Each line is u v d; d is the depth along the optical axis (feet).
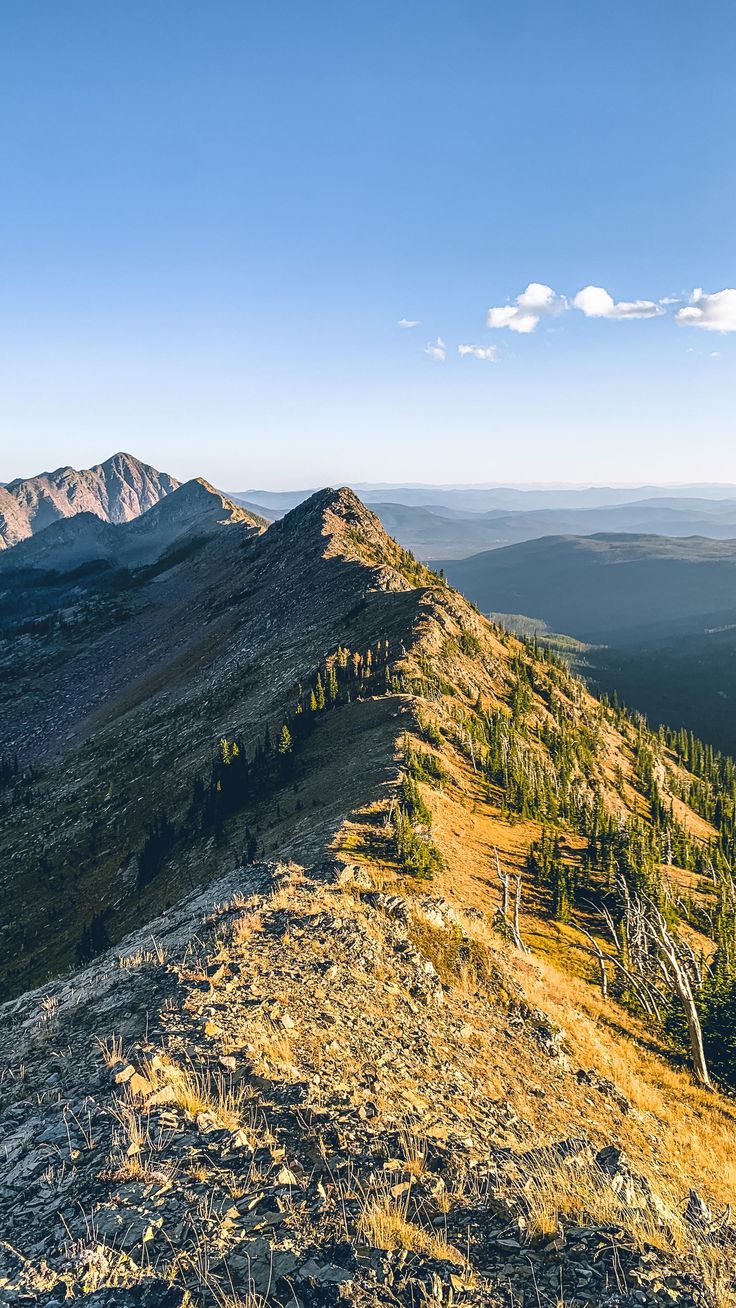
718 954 133.80
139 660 604.08
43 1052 54.19
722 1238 32.07
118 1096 41.83
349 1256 27.84
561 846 210.59
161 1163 34.71
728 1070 96.22
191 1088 42.22
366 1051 54.90
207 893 107.45
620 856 199.31
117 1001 60.75
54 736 507.30
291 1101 42.27
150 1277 27.04
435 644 338.95
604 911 157.28
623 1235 29.60
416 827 148.46
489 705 325.62
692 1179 59.52
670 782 477.36
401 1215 30.91
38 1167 36.42
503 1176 36.88
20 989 197.06
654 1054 96.22
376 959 76.33
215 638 524.52
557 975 111.55
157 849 230.07
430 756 210.59
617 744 468.34
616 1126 63.62
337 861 109.70
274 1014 55.93
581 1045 83.76
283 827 181.27
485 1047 68.33
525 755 282.15
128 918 202.59
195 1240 28.94
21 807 359.66
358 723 244.63
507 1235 30.19
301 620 444.14
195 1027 51.57
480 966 88.94
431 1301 25.38
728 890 203.82
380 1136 40.14
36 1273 27.94
